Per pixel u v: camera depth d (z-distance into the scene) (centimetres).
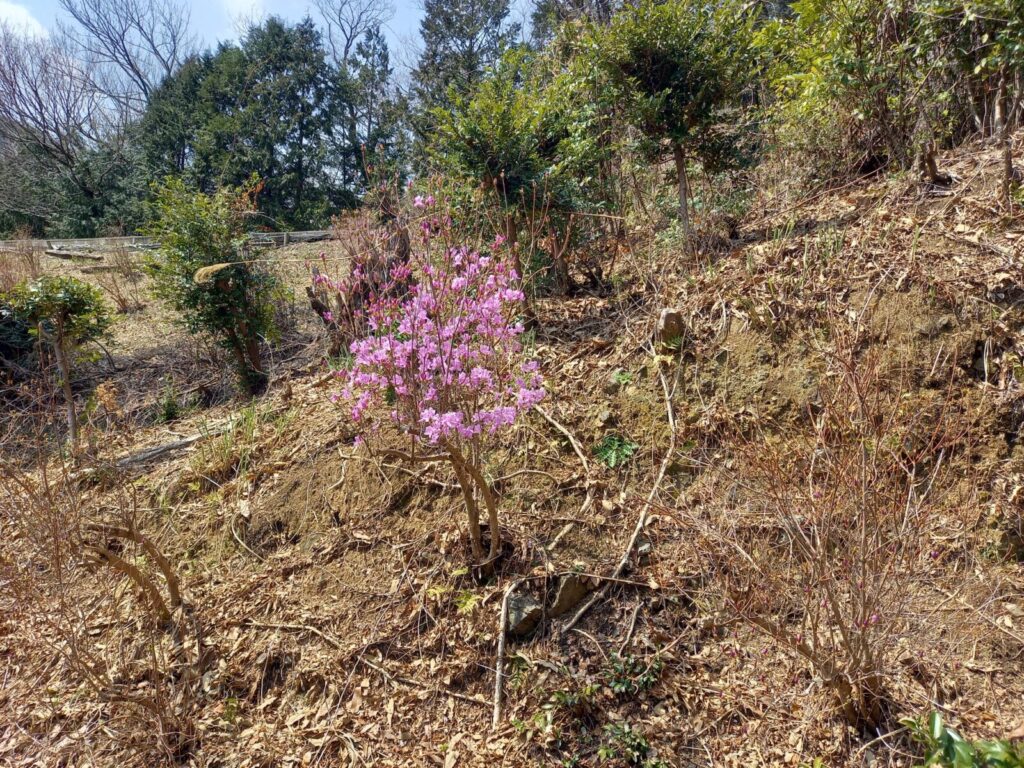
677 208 576
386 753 271
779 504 241
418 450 347
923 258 371
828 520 229
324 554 360
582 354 430
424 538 346
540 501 346
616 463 358
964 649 259
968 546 288
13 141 2258
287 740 284
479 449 336
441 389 287
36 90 2245
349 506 378
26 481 319
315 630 321
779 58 534
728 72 470
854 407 310
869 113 456
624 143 504
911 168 450
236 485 421
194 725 294
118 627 346
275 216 2072
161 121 2231
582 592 308
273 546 379
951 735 171
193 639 333
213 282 557
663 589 300
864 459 234
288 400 506
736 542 262
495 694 281
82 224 1995
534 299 475
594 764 252
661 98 455
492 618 304
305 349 630
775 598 263
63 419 561
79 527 321
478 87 526
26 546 363
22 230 1330
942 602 268
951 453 311
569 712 268
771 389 355
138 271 966
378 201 463
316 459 411
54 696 318
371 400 309
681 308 415
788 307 379
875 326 355
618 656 281
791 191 531
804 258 402
